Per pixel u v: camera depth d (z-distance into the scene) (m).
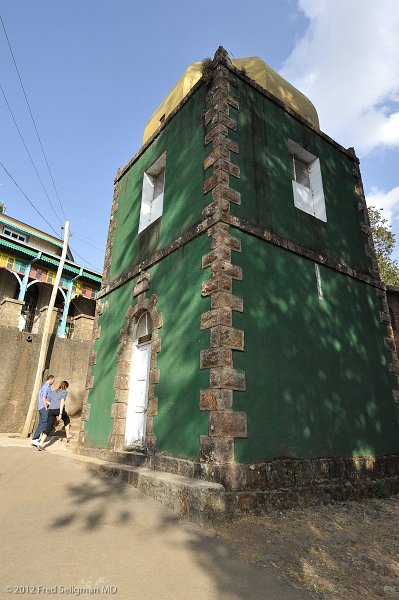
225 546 3.79
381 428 7.38
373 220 20.86
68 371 13.03
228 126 6.90
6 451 7.60
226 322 5.46
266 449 5.27
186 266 6.55
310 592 3.06
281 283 6.59
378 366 7.96
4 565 3.06
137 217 9.12
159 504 4.84
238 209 6.40
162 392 6.25
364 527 4.85
